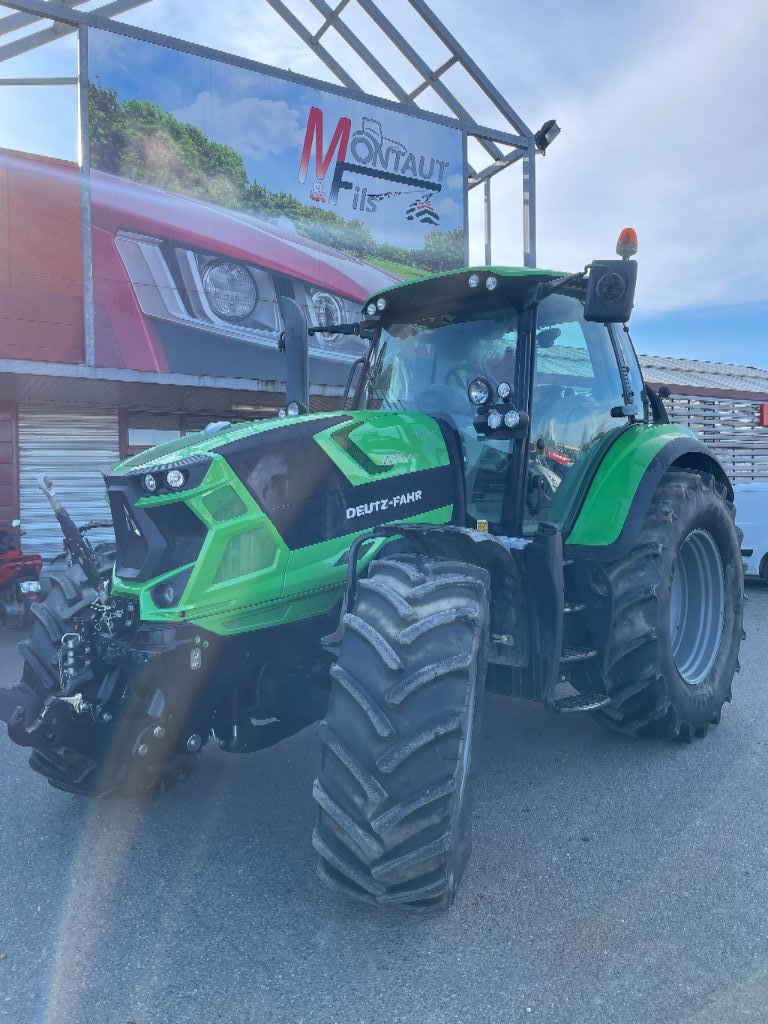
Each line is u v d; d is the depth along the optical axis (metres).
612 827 3.31
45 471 9.85
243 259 9.30
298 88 9.70
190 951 2.51
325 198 9.95
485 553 2.94
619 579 3.81
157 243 8.73
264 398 9.97
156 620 2.88
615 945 2.50
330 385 9.81
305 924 2.66
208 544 2.90
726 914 2.66
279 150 9.59
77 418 10.03
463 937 2.56
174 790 3.76
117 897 2.84
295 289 9.66
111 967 2.44
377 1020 2.19
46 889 2.90
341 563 3.25
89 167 8.35
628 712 3.96
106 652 2.96
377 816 2.42
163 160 8.78
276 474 3.12
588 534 3.77
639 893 2.80
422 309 4.01
